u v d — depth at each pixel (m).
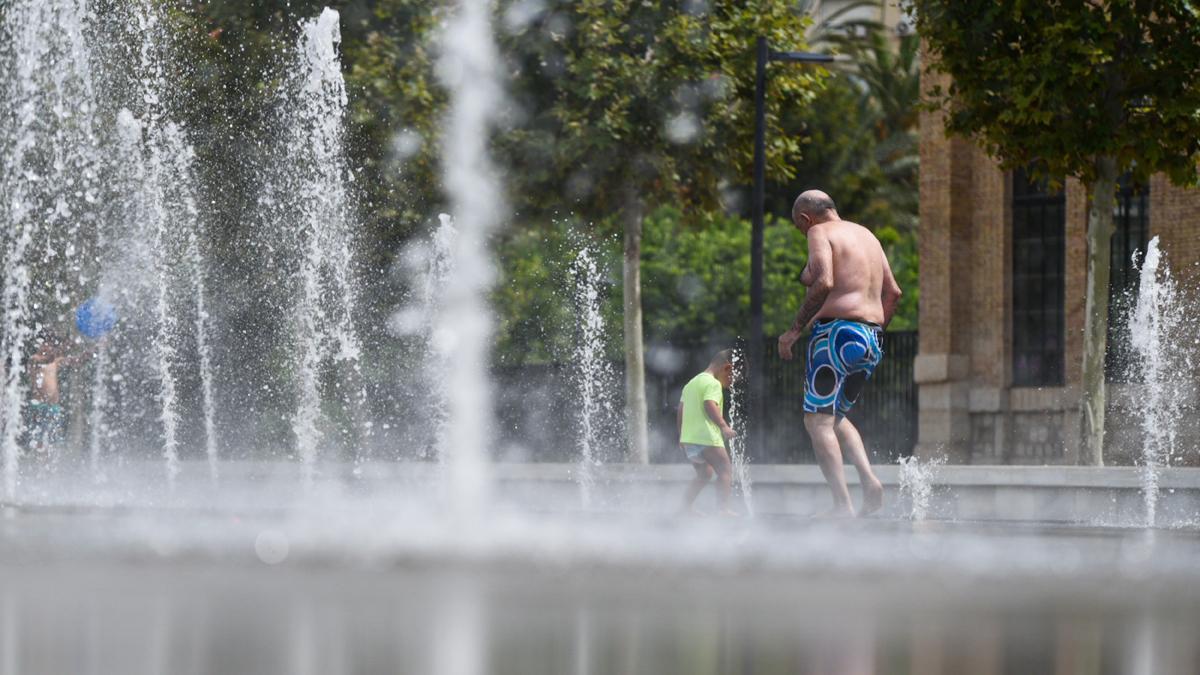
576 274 67.44
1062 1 45.47
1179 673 7.00
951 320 69.62
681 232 100.12
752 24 58.66
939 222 70.06
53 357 45.91
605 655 7.45
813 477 33.31
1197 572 11.36
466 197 26.92
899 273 105.19
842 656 7.47
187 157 55.56
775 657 7.42
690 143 58.75
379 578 10.52
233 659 7.16
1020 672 6.99
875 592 10.02
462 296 25.75
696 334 98.62
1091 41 44.78
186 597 9.41
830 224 26.03
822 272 25.31
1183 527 23.77
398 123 58.91
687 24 57.91
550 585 10.22
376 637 7.90
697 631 8.25
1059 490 31.36
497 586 10.14
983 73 46.53
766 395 69.62
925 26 47.34
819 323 25.53
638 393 59.19
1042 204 68.31
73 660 7.11
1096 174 46.97
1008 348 68.81
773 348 69.62
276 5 58.03
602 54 57.44
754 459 56.69
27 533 13.70
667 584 10.36
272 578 10.47
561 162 57.69
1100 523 29.33
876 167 112.94
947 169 69.88
